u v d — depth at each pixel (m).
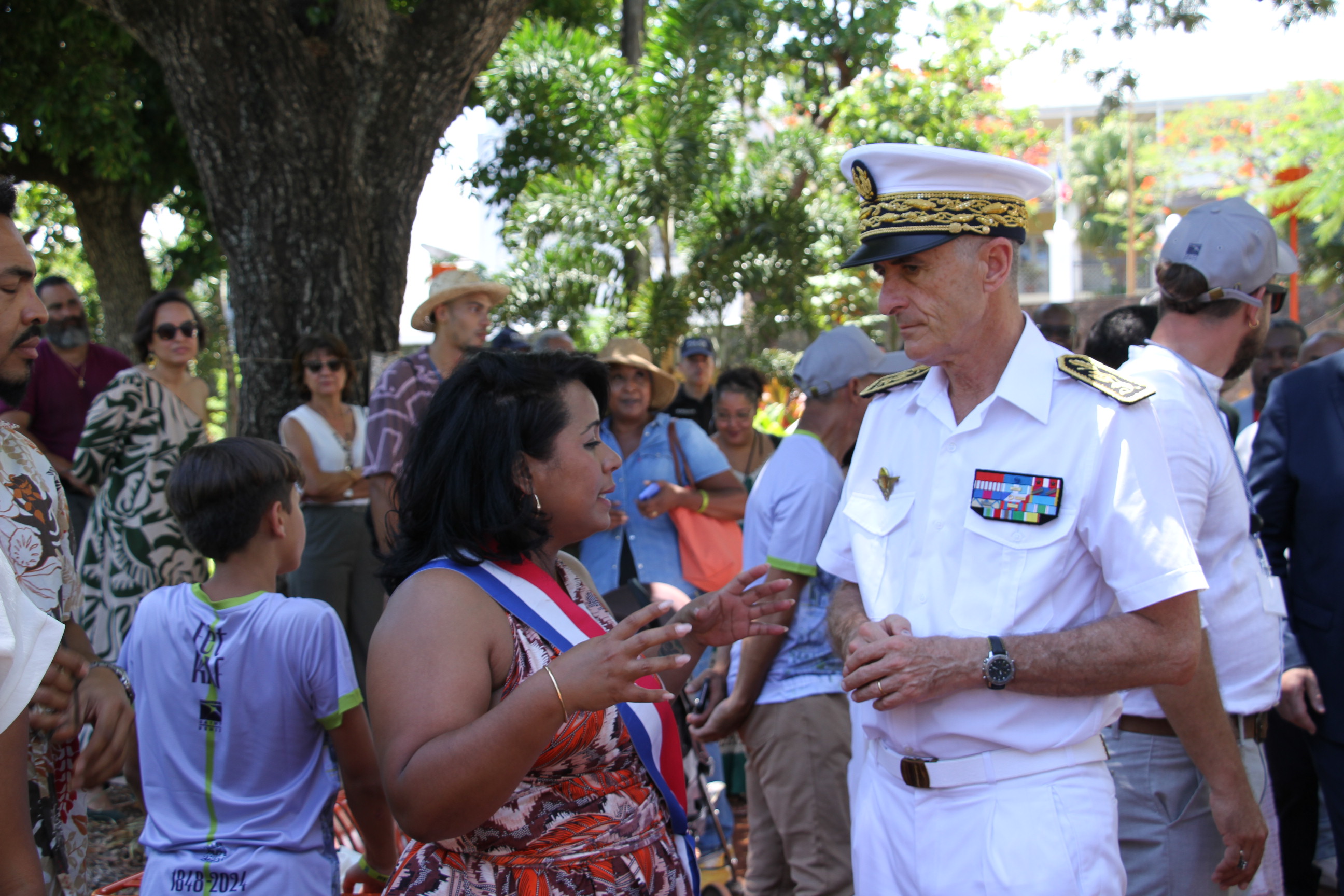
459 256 4.61
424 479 1.71
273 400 5.57
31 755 1.81
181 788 2.27
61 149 10.39
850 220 9.84
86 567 4.48
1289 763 3.72
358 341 5.66
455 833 1.49
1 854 1.37
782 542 2.90
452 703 1.53
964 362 1.96
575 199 9.38
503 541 1.68
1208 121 26.83
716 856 3.52
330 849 2.33
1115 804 1.92
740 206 9.77
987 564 1.89
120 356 5.36
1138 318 3.43
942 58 13.17
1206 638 2.13
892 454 2.11
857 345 3.01
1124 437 1.83
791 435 3.08
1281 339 5.55
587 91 10.58
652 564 4.31
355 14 5.38
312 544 4.91
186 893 2.20
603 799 1.68
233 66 5.34
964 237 1.87
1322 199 16.45
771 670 2.97
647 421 4.59
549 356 1.80
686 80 9.30
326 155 5.53
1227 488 2.42
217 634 2.26
